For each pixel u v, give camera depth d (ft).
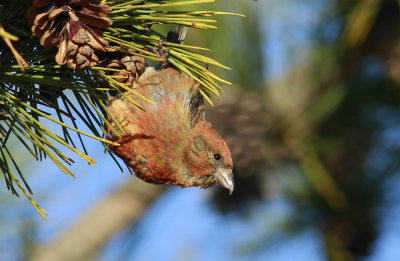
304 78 32.65
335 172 33.83
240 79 32.04
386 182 33.12
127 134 22.39
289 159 33.71
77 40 16.90
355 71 32.83
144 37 18.86
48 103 18.45
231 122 32.63
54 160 17.04
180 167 24.72
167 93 23.08
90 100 18.54
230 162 26.16
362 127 33.35
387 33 32.35
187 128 24.30
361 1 31.63
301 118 32.63
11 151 27.12
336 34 32.50
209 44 30.09
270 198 34.65
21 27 17.52
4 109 17.56
